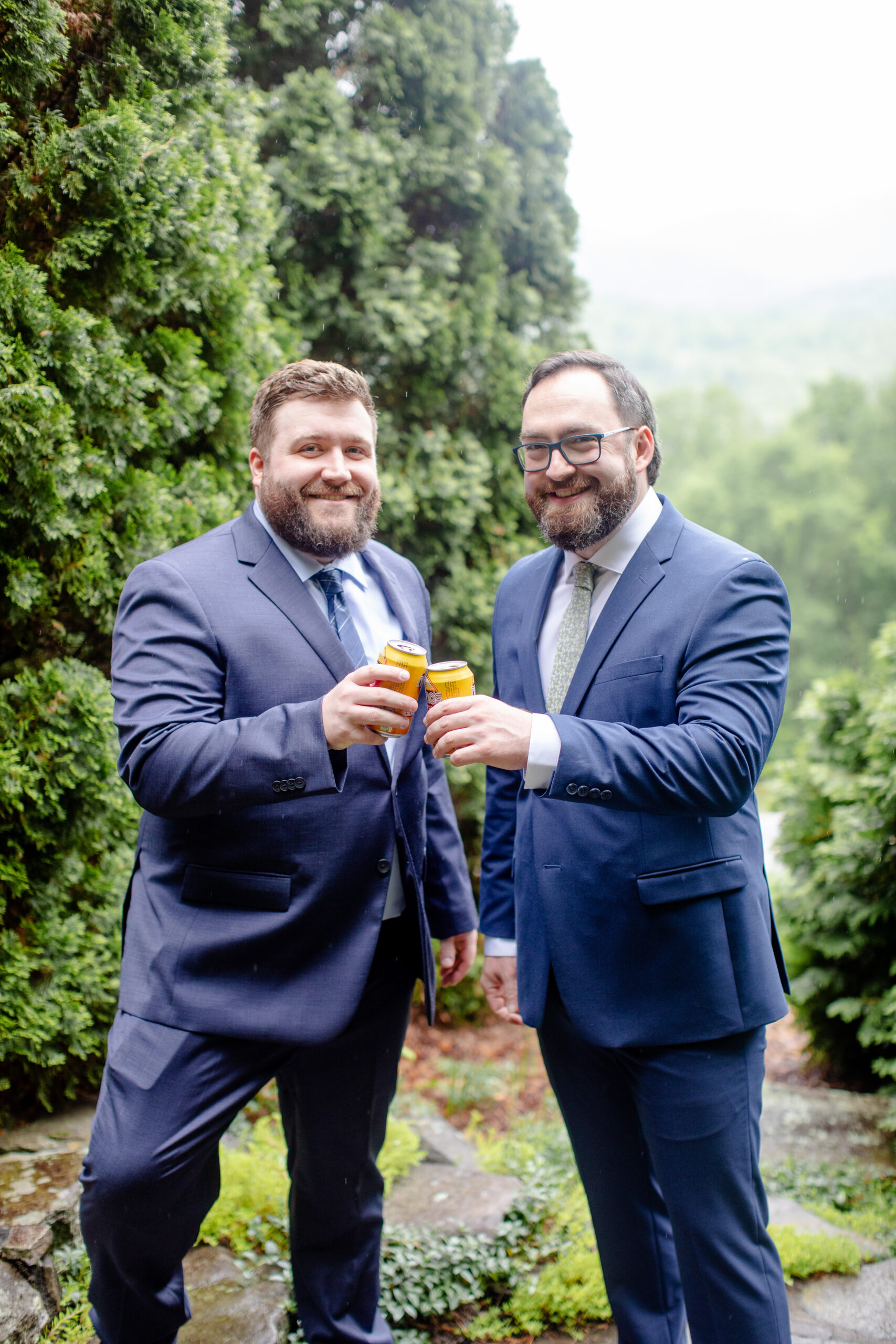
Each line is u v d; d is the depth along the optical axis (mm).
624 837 1681
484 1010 4242
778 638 1650
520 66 4781
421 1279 2223
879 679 3908
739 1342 1600
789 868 4031
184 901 1658
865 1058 3768
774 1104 3463
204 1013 1585
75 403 2482
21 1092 2584
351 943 1682
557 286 5012
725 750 1495
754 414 39500
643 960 1654
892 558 26656
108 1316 1610
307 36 3957
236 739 1474
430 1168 2816
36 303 2314
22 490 2391
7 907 2475
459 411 4418
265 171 3666
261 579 1743
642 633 1695
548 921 1748
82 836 2568
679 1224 1644
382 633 1969
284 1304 2062
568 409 1729
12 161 2438
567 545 1774
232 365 3043
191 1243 1675
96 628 2811
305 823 1659
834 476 29219
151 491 2658
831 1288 2336
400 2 4191
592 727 1498
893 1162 3049
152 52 2645
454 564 4254
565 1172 2795
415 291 4086
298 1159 1856
